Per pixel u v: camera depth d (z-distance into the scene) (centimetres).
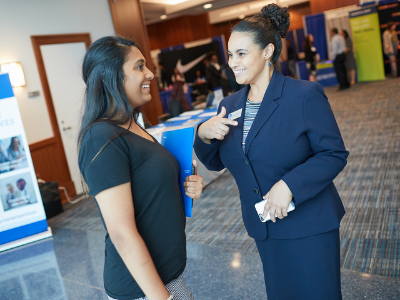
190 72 1377
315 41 1196
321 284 151
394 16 1050
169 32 1614
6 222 400
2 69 508
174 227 124
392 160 441
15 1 530
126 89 120
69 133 596
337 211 154
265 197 146
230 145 156
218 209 406
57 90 580
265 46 146
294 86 146
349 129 607
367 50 1080
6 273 341
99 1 669
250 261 285
